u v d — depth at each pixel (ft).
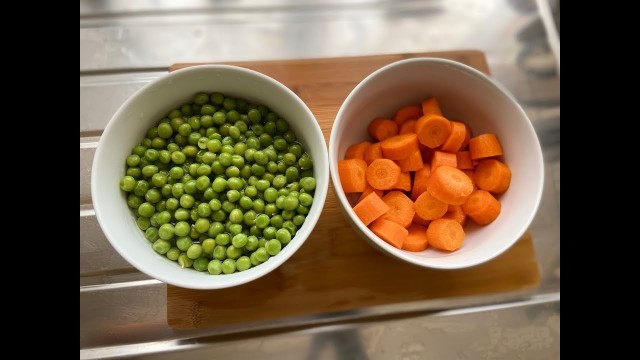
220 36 1.34
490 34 1.41
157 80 0.95
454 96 1.09
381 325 1.16
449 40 1.39
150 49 1.31
